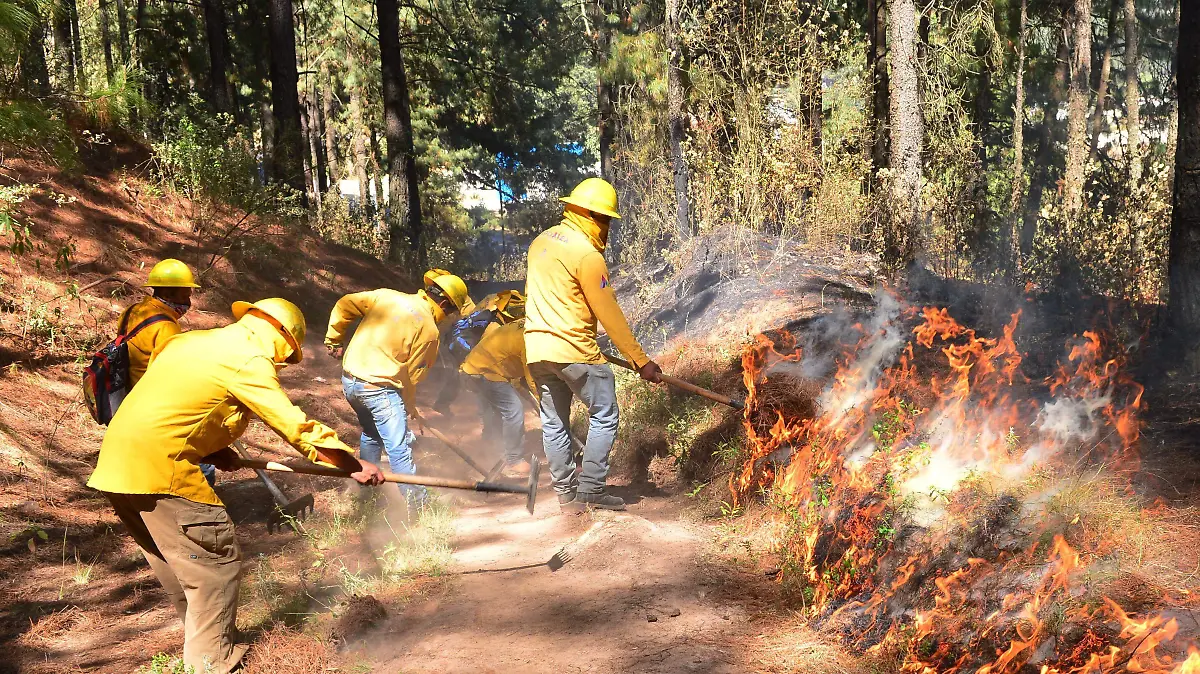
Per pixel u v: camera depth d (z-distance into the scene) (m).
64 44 13.77
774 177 11.41
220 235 12.34
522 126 35.28
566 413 6.11
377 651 4.25
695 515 5.83
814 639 4.05
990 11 15.02
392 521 6.11
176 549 3.95
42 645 4.47
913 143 11.56
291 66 17.34
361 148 31.44
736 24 11.78
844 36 12.26
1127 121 25.94
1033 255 10.41
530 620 4.47
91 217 10.65
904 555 4.19
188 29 25.56
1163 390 6.20
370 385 6.10
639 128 14.66
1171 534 4.19
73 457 7.03
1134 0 27.84
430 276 6.66
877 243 11.32
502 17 31.72
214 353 3.96
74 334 8.54
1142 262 9.71
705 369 8.07
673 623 4.31
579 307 5.77
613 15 21.66
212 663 4.03
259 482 7.12
